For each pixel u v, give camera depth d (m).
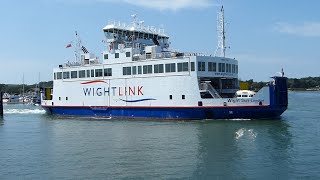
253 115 52.25
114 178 25.53
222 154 31.75
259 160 29.52
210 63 55.09
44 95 74.19
